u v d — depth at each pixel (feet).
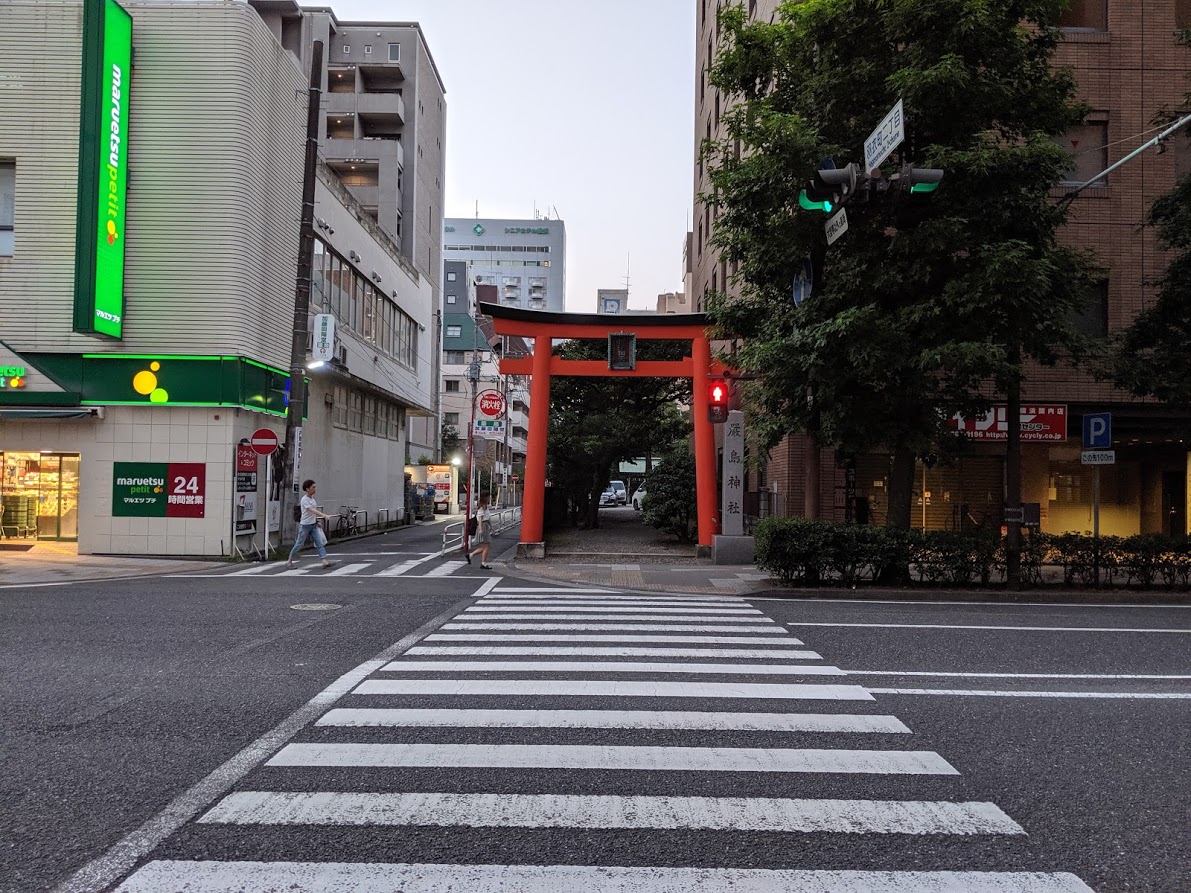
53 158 59.52
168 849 11.76
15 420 59.72
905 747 16.96
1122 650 27.89
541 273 500.33
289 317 73.36
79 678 22.03
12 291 59.26
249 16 62.44
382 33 179.83
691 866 11.38
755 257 43.45
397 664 24.11
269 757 15.79
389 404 116.98
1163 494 63.16
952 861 11.69
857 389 43.16
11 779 14.57
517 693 20.85
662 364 65.31
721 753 16.37
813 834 12.55
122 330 60.18
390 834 12.33
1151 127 51.24
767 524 45.88
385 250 106.93
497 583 46.83
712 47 101.45
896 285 40.06
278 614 33.60
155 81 61.46
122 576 49.19
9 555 57.67
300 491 76.28
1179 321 46.14
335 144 170.30
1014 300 37.42
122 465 60.13
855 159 41.27
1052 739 17.70
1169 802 14.14
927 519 61.46
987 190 38.81
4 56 59.57
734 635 29.89
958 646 28.30
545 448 63.82
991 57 39.22
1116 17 57.72
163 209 60.95
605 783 14.61
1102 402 58.59
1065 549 44.83
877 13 39.78
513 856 11.64
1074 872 11.43
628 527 109.81
